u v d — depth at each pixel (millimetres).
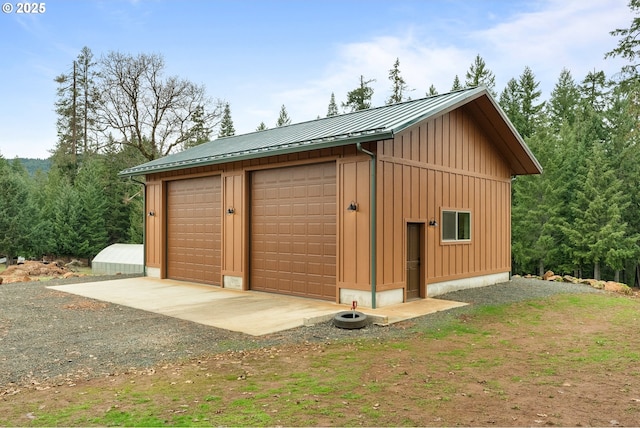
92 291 11438
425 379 4633
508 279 13234
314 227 10000
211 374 4836
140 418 3582
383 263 8875
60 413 3723
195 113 32406
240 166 11648
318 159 9773
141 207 34406
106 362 5352
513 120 33469
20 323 7613
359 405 3861
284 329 7109
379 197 8773
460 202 11242
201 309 8859
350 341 6352
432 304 9289
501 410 3766
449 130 10930
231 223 11898
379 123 9195
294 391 4238
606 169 26609
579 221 25844
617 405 3896
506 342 6312
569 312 8633
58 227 33438
